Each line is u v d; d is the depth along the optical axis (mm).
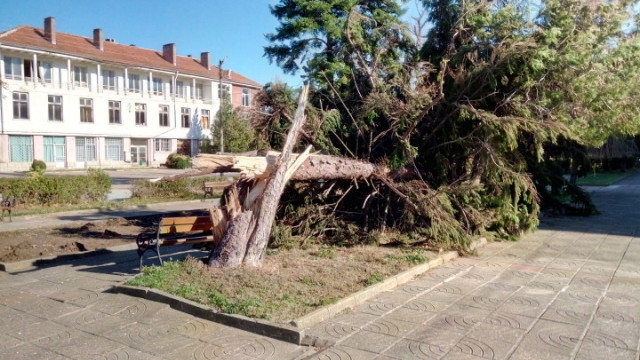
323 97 10336
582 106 8828
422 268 7156
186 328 4922
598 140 10609
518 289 6340
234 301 5422
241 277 6199
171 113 49688
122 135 45594
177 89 50531
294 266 6988
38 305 5656
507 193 9164
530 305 5652
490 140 8609
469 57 9102
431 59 10312
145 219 12625
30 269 7488
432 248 8422
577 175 17688
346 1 12367
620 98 8953
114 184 27344
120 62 44156
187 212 13672
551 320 5137
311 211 8758
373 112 9320
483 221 8953
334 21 12125
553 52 8227
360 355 4262
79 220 13148
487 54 9117
